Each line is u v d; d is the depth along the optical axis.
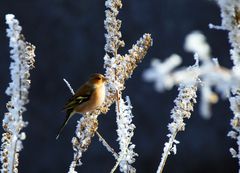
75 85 27.75
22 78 3.75
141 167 26.69
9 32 3.71
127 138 4.64
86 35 28.22
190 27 28.44
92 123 4.74
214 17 28.53
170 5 28.69
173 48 27.92
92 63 27.98
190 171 27.08
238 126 3.78
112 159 26.02
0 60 27.44
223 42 28.25
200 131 27.11
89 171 25.81
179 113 4.54
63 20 28.31
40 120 26.89
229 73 2.36
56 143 26.75
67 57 27.91
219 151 27.09
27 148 26.47
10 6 28.31
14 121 3.87
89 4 28.47
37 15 28.31
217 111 27.11
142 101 27.06
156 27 28.38
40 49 27.94
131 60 5.05
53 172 26.55
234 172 27.17
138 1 28.66
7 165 4.06
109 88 5.02
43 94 27.36
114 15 5.05
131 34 28.25
